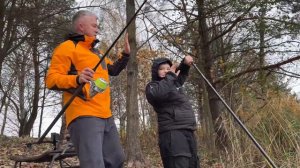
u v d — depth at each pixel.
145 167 8.85
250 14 11.77
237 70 11.89
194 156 4.59
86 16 3.89
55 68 3.71
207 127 9.70
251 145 6.35
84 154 3.62
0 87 24.53
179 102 4.58
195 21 12.37
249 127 6.59
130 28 9.09
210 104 12.61
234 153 6.34
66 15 16.30
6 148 12.99
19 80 26.33
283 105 6.92
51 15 15.95
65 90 3.70
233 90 8.44
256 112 6.78
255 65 12.02
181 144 4.49
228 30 12.16
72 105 3.72
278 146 6.37
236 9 11.53
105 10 15.14
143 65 17.77
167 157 4.54
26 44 18.58
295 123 6.54
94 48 4.01
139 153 8.91
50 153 5.13
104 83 3.77
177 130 4.51
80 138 3.67
